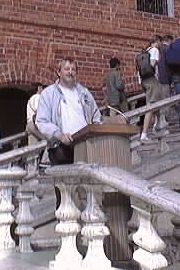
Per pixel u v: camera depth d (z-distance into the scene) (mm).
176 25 13125
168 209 3303
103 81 11750
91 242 4301
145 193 3514
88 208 4297
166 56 8195
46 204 7105
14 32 10688
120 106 10852
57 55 11203
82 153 4531
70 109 5133
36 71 10922
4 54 10555
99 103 11664
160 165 8133
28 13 10859
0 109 12062
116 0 12148
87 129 4332
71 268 4414
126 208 4379
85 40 11617
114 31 12039
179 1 13203
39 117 5051
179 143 9172
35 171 8266
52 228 6863
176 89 8367
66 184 4516
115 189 4102
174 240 4656
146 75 10266
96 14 11805
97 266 4242
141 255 3709
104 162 4363
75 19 11477
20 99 11992
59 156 4984
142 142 9320
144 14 12586
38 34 10984
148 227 3654
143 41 12500
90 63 11648
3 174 5660
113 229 4355
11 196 5766
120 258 4340
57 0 11258
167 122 9930
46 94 5125
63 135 4684
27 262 5000
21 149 8117
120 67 12023
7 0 10625
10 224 5715
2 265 4867
